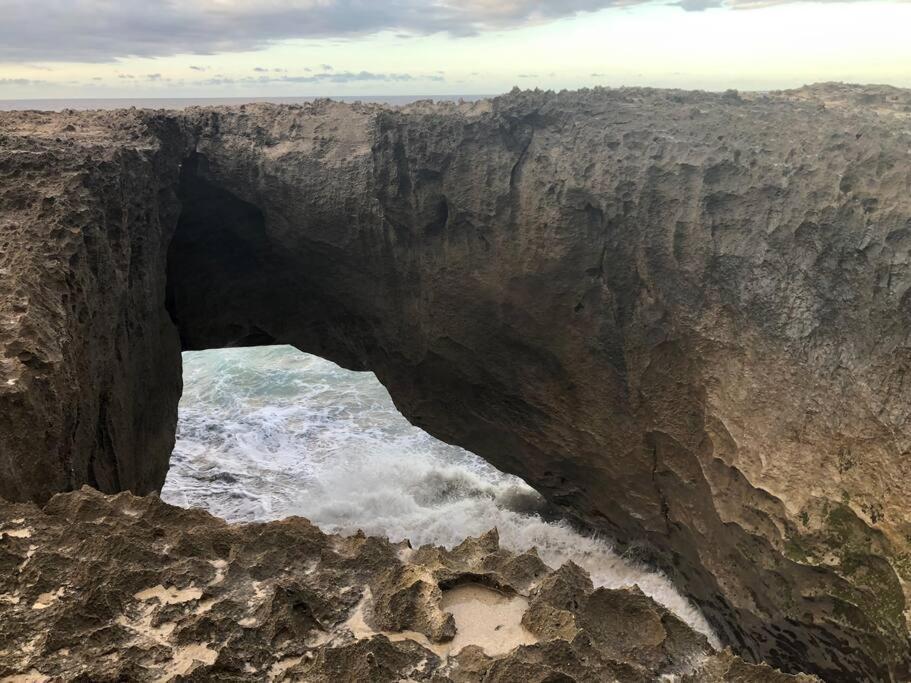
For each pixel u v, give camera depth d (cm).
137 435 933
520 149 1051
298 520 502
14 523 470
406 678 376
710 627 1055
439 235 1100
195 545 459
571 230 997
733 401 898
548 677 364
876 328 776
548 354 1084
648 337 986
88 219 773
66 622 387
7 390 564
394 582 445
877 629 739
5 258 688
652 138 969
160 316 1066
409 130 1077
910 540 728
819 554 793
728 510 909
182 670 369
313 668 375
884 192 788
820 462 813
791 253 840
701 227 908
